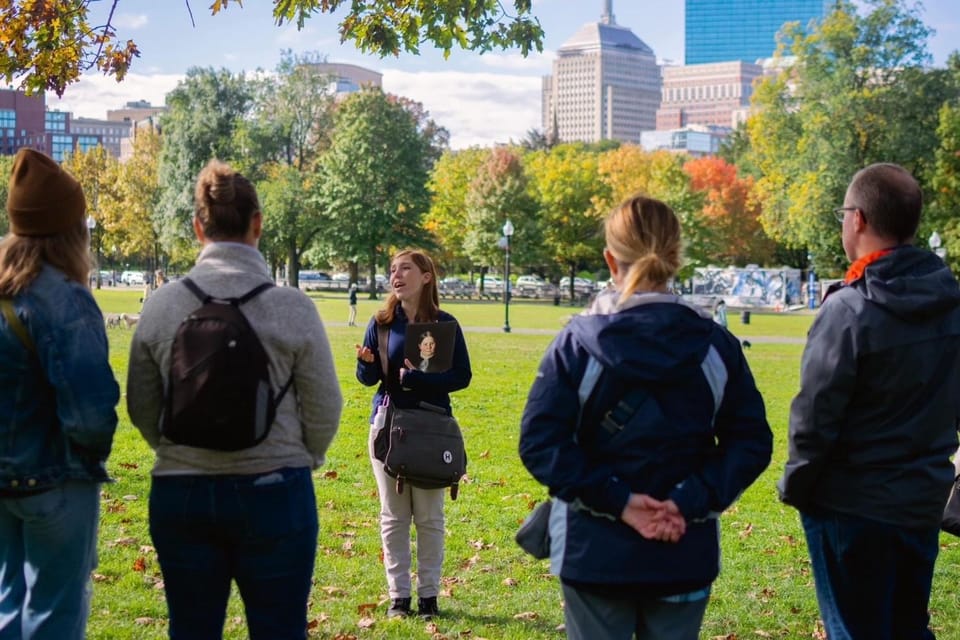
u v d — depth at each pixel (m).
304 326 3.33
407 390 5.35
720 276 67.81
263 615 3.32
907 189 3.48
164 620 5.40
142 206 71.25
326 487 8.98
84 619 3.62
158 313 3.29
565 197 70.38
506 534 7.47
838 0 52.22
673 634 3.03
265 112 68.69
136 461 9.75
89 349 3.32
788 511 8.64
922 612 3.58
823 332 3.41
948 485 3.45
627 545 2.93
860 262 3.51
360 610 5.62
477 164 79.88
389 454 5.22
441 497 5.56
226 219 3.39
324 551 6.88
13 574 3.57
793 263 84.94
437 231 79.19
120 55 8.13
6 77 7.96
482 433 12.33
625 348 2.91
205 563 3.29
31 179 3.40
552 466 2.91
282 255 73.88
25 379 3.35
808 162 51.59
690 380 2.96
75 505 3.46
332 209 64.44
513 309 53.59
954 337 3.42
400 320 5.41
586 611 3.03
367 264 67.25
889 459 3.39
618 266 3.15
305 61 69.88
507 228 33.31
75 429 3.27
